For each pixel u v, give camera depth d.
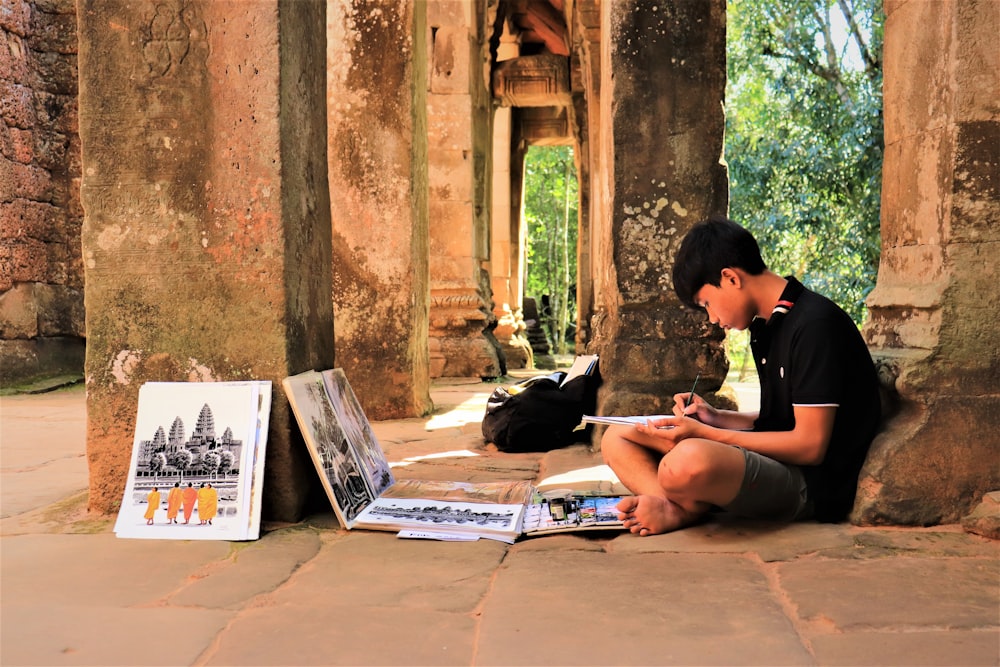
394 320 6.17
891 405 3.04
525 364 14.19
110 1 3.25
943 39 2.91
